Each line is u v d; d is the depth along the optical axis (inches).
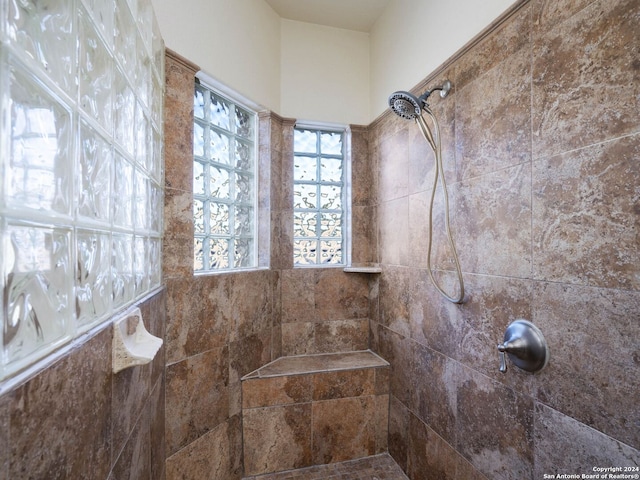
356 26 72.4
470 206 42.1
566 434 29.7
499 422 37.4
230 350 55.3
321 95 71.1
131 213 29.1
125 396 25.2
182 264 46.7
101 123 22.2
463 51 43.4
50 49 15.9
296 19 70.0
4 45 12.4
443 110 47.6
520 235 34.7
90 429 18.6
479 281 40.5
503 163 37.0
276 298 66.9
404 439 57.9
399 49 60.9
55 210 16.2
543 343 31.9
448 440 46.3
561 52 30.3
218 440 52.4
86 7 19.8
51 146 15.8
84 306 19.2
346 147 74.4
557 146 30.7
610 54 26.2
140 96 32.4
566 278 29.9
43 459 13.8
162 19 43.6
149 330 33.4
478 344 40.6
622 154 25.4
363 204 73.4
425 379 51.9
